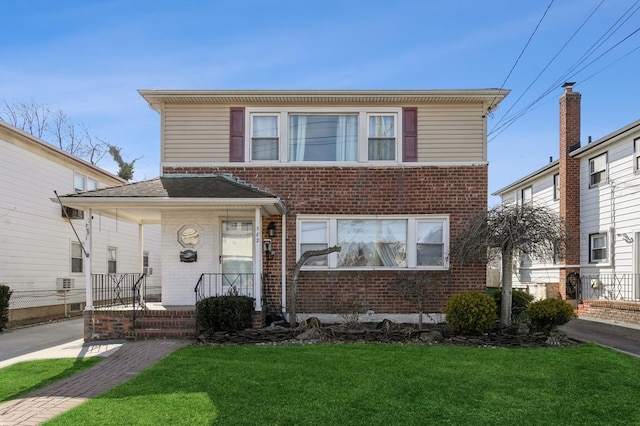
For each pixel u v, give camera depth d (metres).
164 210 11.19
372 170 11.31
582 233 17.05
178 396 5.36
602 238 16.12
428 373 6.39
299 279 11.13
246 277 11.24
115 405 5.07
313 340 8.85
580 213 17.27
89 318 9.80
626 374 6.43
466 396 5.45
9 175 13.18
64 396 5.55
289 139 11.45
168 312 9.84
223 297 9.52
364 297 11.12
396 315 11.08
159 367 6.72
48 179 15.05
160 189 10.16
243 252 11.34
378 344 8.52
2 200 12.88
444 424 4.61
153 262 22.28
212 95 11.20
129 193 9.88
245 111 11.42
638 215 14.19
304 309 11.09
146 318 9.84
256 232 9.98
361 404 5.12
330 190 11.29
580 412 4.97
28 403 5.30
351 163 11.30
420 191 11.27
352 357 7.34
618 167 15.17
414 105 11.39
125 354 8.12
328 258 11.18
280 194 11.27
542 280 20.22
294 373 6.36
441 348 8.13
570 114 17.58
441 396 5.43
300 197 11.27
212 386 5.77
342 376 6.22
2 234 12.85
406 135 11.35
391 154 11.41
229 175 11.30
